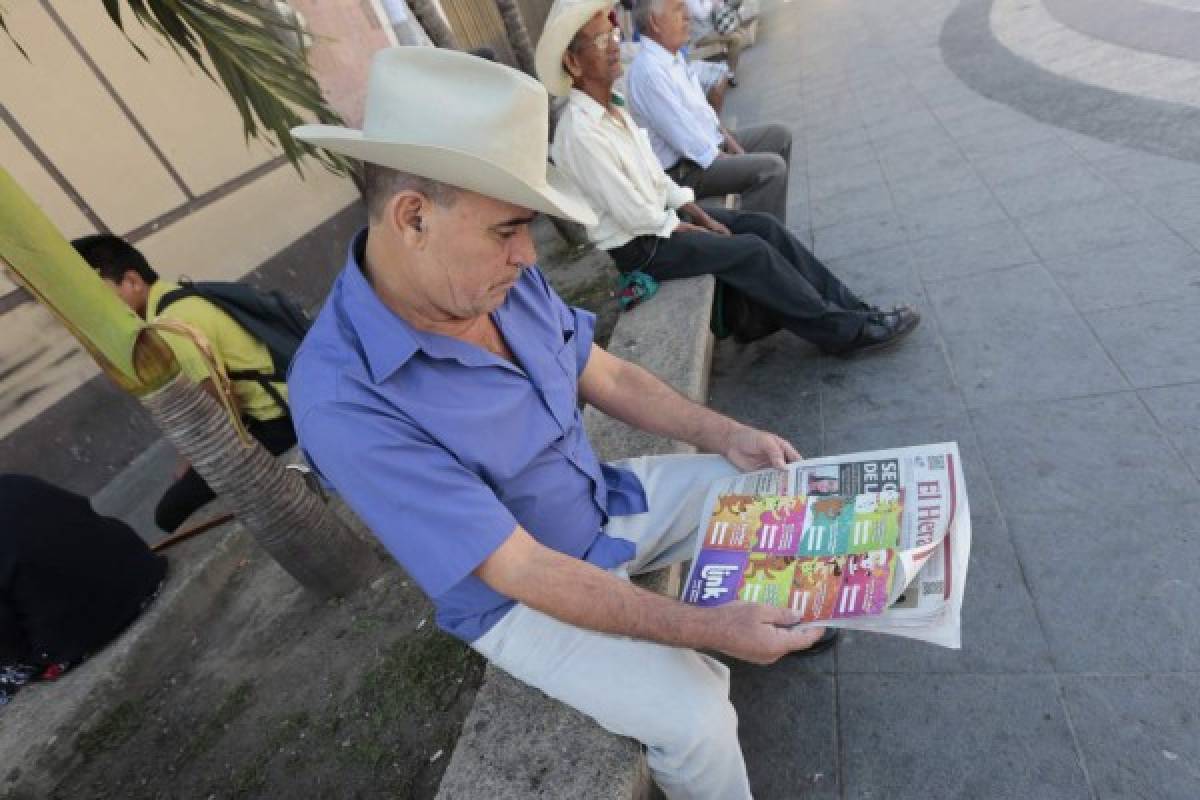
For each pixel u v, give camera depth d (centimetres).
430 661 210
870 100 585
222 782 199
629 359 265
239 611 256
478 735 151
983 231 342
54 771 213
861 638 190
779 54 849
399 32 526
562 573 122
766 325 298
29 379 355
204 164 451
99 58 396
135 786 207
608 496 170
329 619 238
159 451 397
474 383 129
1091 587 180
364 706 205
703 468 176
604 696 133
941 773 158
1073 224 319
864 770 164
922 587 127
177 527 291
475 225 109
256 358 262
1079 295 276
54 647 231
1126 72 449
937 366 270
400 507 115
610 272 414
